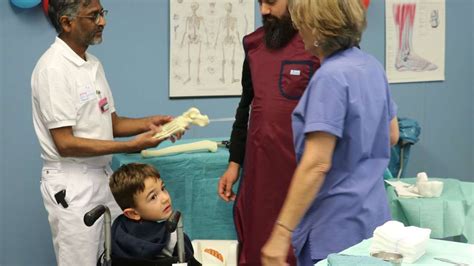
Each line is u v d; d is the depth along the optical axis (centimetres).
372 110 189
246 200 258
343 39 183
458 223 296
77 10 249
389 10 412
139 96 349
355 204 191
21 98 325
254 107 252
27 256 337
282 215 179
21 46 321
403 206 298
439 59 436
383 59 415
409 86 427
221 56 362
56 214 257
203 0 355
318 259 194
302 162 179
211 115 365
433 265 167
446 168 453
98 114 263
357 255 166
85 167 262
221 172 291
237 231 268
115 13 339
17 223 332
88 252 259
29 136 329
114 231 234
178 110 359
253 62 254
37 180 333
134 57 346
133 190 236
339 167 191
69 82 253
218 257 279
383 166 197
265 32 249
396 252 167
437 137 445
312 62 238
